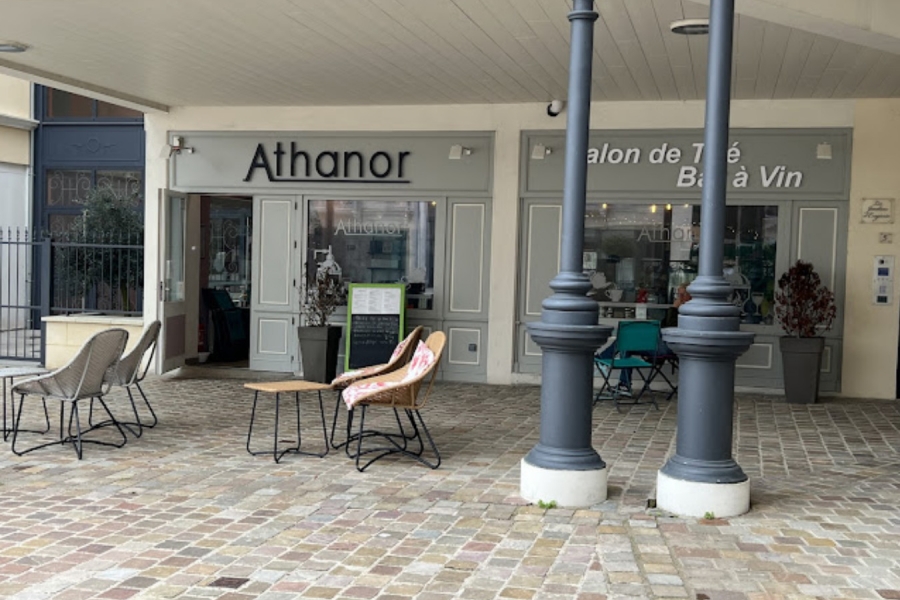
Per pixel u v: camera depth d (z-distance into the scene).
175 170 11.03
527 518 4.79
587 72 5.02
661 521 4.73
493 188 10.24
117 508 4.94
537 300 10.22
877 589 3.76
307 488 5.41
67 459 6.14
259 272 10.91
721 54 4.82
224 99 10.44
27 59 8.67
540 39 7.48
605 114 9.95
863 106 9.41
